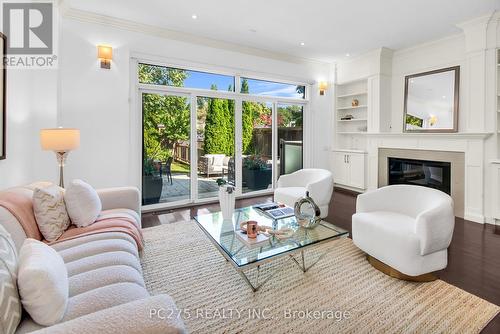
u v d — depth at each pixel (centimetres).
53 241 189
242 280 219
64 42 346
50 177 337
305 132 592
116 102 382
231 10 349
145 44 399
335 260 253
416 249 205
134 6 340
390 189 267
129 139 396
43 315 102
